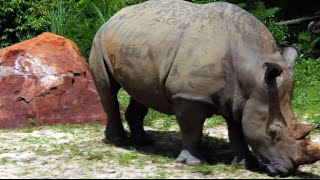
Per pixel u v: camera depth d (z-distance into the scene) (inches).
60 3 873.5
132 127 470.0
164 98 400.8
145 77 404.5
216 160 412.2
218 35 382.3
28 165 397.1
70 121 558.3
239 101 372.8
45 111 552.1
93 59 454.0
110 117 469.7
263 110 361.4
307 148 348.2
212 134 508.1
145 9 425.4
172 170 380.5
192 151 396.2
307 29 893.8
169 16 404.8
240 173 373.4
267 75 353.4
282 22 858.8
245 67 370.9
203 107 382.3
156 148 453.4
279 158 355.6
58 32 850.8
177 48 386.9
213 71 376.5
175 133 516.4
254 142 364.5
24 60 572.1
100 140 480.7
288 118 356.8
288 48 382.9
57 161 408.5
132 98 463.5
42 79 560.4
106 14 866.8
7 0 894.4
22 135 505.7
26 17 891.4
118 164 398.3
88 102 565.6
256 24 387.5
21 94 555.5
